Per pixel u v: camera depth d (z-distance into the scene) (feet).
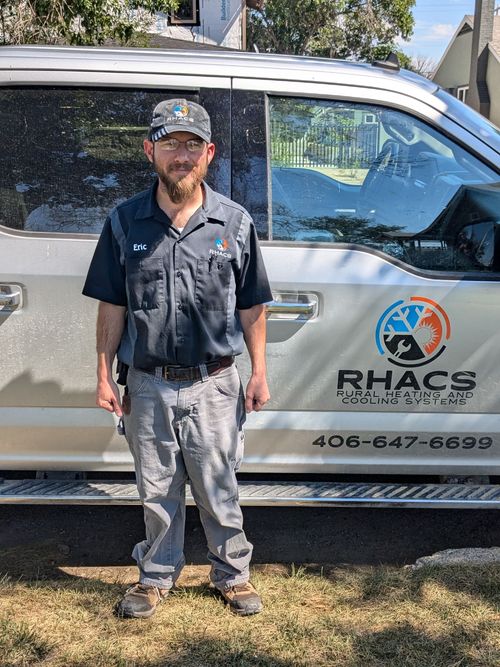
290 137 9.21
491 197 9.30
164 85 9.04
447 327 9.21
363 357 9.23
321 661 7.91
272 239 9.20
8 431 9.29
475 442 9.64
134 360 7.88
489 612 8.75
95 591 9.16
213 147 7.65
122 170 9.12
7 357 9.05
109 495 9.16
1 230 8.95
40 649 8.00
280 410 9.40
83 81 8.96
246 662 7.86
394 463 9.69
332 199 9.32
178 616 8.66
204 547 10.53
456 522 11.41
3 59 8.96
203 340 7.77
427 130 9.30
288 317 9.09
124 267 7.78
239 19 54.34
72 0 27.14
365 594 9.19
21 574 9.67
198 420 7.98
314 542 10.76
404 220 9.37
